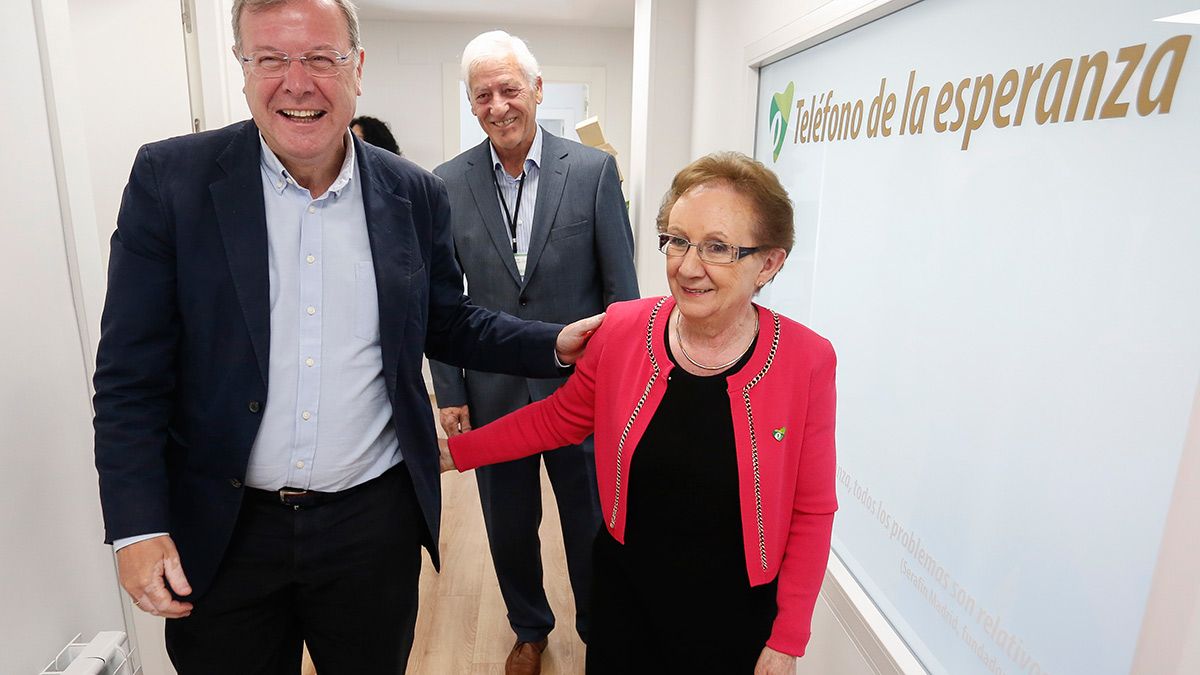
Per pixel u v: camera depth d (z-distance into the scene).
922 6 1.21
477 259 1.97
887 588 1.37
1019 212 0.98
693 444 1.06
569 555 2.09
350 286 1.18
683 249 1.00
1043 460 0.94
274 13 1.01
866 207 1.43
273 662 1.30
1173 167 0.73
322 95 1.05
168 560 1.06
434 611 2.44
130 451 1.05
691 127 2.73
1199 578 0.71
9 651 1.04
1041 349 0.94
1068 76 0.88
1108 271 0.82
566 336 1.31
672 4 2.65
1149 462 0.77
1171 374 0.74
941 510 1.18
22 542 1.08
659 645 1.14
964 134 1.10
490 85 1.82
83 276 1.25
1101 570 0.84
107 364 1.06
